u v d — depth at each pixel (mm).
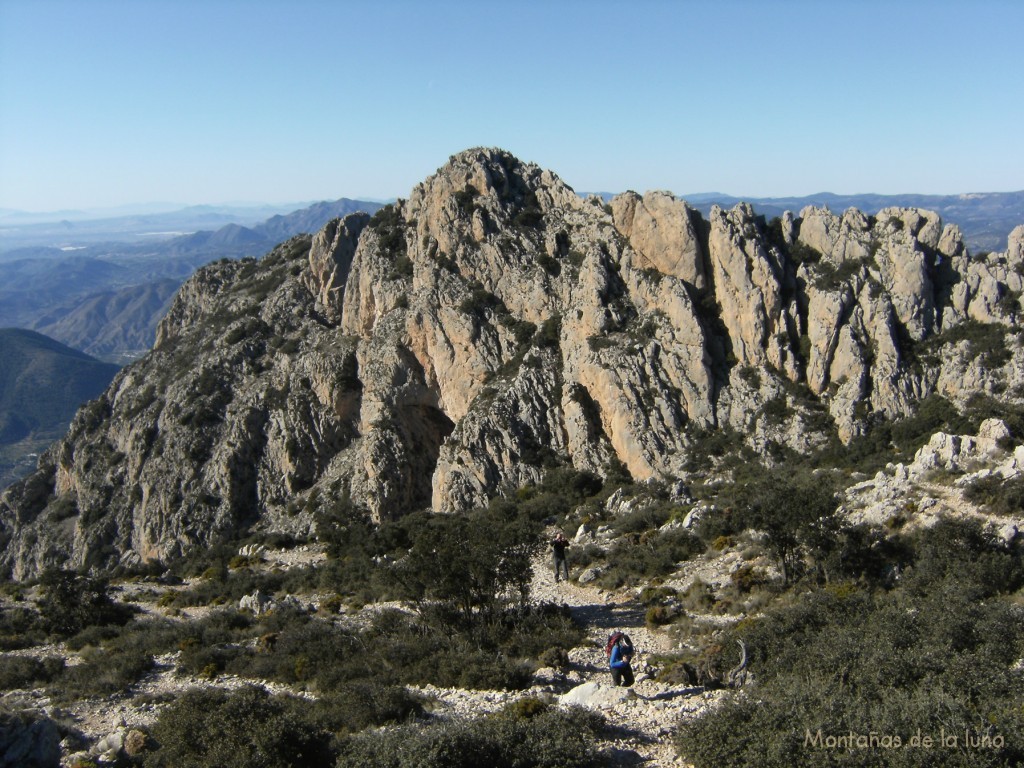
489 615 36500
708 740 20000
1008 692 20328
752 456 61031
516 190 87812
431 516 67688
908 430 57375
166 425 92125
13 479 180125
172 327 121875
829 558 34469
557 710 23688
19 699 31969
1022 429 44125
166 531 82938
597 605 39812
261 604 46281
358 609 44531
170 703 29938
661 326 68938
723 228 68625
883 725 18578
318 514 77375
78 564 87188
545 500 63938
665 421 65812
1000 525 33438
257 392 90438
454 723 22453
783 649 26234
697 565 41844
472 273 82250
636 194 75438
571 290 75812
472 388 77688
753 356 66312
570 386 70688
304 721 24016
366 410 82500
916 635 24875
